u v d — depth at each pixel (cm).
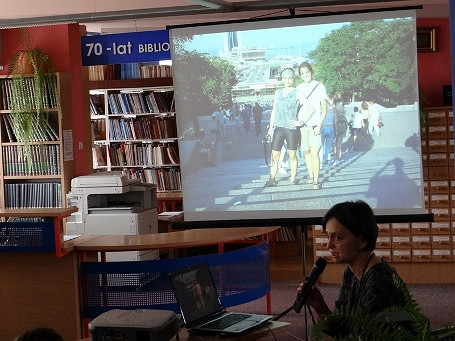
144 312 460
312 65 673
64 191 1024
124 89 1266
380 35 661
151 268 692
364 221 432
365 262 437
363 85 665
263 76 680
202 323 499
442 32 1200
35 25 1034
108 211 948
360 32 664
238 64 684
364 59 664
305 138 676
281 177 681
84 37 1049
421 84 1210
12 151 1034
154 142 1257
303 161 677
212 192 693
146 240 720
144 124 1245
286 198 682
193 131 696
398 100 661
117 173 980
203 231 771
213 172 692
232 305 735
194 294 504
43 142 1023
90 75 1255
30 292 694
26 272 694
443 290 970
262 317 507
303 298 464
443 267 1005
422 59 1206
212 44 688
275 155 680
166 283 694
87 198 949
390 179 665
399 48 659
